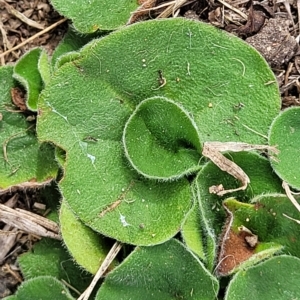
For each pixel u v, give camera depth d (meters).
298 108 0.08
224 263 0.08
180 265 0.08
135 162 0.08
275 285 0.08
